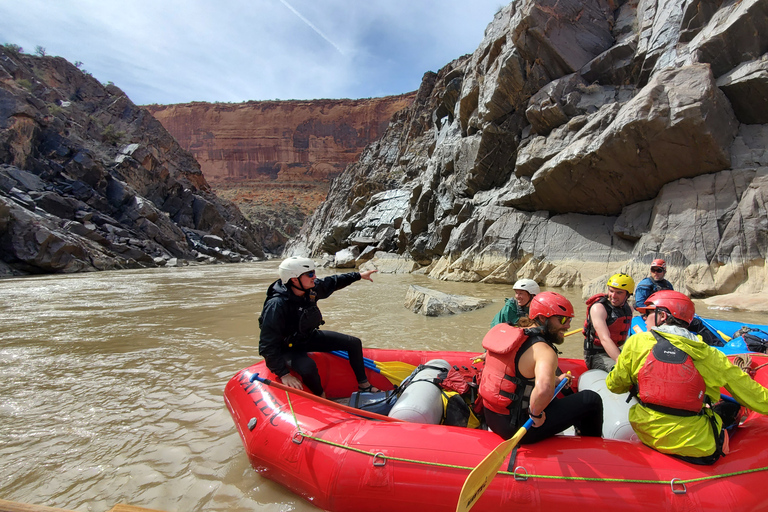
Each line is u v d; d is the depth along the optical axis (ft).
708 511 7.20
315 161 380.78
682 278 32.60
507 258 46.85
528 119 50.11
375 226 93.61
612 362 11.68
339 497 8.59
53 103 127.54
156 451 11.23
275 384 10.63
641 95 36.52
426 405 10.50
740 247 31.19
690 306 8.32
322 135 381.81
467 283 47.47
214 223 151.43
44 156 104.22
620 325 11.87
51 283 56.24
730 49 36.01
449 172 69.67
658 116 34.81
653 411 7.84
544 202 47.39
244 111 394.32
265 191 355.15
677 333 7.82
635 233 39.27
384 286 46.98
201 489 9.58
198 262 116.37
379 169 149.69
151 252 104.47
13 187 88.02
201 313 31.83
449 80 84.43
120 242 96.99
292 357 12.52
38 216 78.48
